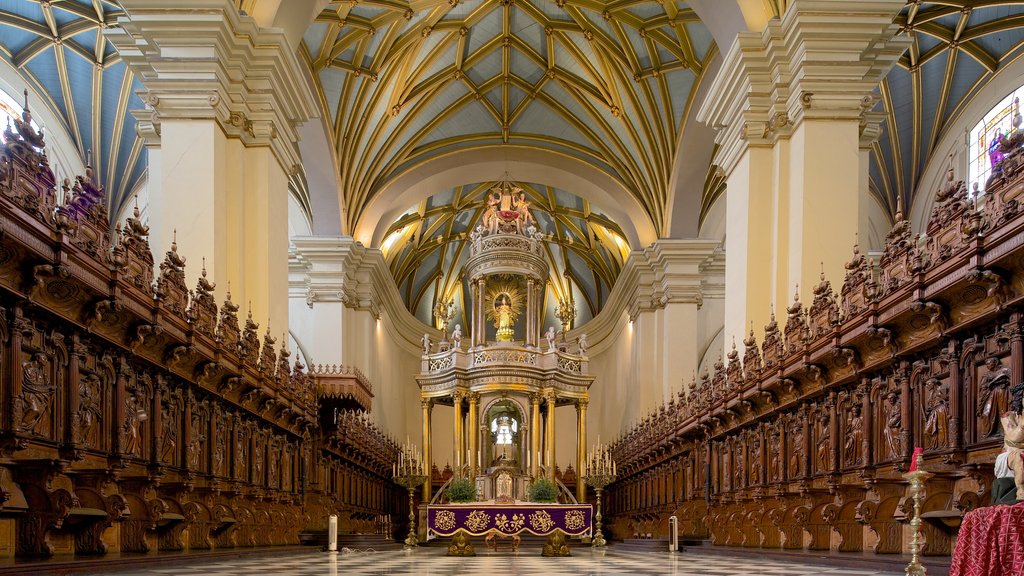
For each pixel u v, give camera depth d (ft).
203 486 38.99
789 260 47.03
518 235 95.40
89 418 28.58
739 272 49.98
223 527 41.91
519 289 97.66
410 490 77.36
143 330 30.78
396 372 117.08
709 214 94.02
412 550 63.62
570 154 98.22
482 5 82.48
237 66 49.03
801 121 46.26
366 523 85.81
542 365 92.63
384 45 79.77
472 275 96.73
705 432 57.67
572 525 61.26
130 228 31.78
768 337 44.06
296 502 56.75
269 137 50.42
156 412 33.65
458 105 94.22
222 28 46.96
